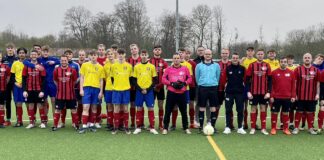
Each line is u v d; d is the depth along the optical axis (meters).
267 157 6.25
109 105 9.01
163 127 8.68
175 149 6.80
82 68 8.70
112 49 8.92
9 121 9.62
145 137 7.99
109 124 9.05
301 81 8.55
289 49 34.88
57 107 8.81
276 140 7.71
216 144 7.27
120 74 8.42
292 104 9.22
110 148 6.86
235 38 36.56
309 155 6.40
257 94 8.50
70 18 47.72
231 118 8.99
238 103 8.51
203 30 40.78
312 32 35.94
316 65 9.33
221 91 9.02
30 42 42.22
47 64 9.33
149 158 6.14
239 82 8.48
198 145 7.16
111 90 8.87
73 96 8.88
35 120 10.05
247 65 9.45
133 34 42.66
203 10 40.50
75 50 41.19
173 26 40.75
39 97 9.07
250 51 9.43
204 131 8.29
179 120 10.79
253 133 8.52
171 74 8.47
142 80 8.46
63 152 6.53
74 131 8.73
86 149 6.77
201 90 8.50
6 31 42.38
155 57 9.20
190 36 40.44
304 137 8.10
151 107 8.60
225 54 9.23
